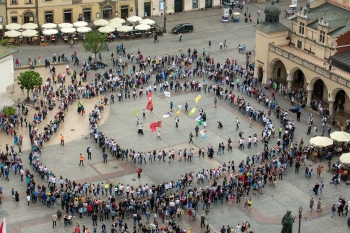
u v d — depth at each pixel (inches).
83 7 5999.0
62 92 4778.5
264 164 3976.4
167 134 4343.0
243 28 6240.2
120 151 4020.7
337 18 4766.2
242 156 4104.3
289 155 3971.5
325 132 4424.2
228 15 6348.4
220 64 5433.1
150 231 3312.0
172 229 3331.7
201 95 4904.0
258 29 5009.8
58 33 5816.9
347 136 4094.5
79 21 5930.1
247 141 4274.1
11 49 4554.6
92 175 3850.9
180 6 6510.8
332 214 3528.5
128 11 6200.8
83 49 5644.7
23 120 4429.1
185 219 3486.7
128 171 3912.4
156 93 4913.9
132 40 5871.1
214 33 6097.4
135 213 3449.8
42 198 3545.8
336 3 4906.5
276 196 3710.6
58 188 3686.0
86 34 5319.9
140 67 5275.6
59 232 3341.5
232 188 3690.9
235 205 3619.6
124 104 4729.3
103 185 3715.6
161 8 6373.0
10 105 4525.1
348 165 3895.2
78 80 5073.8
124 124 4451.3
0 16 5757.9
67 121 4451.3
